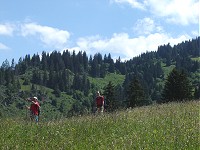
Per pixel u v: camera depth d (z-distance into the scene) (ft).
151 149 30.94
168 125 43.04
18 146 35.37
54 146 35.04
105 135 40.52
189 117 47.65
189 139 32.65
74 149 34.83
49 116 59.31
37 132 43.65
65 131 43.37
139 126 44.96
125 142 32.96
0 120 53.16
